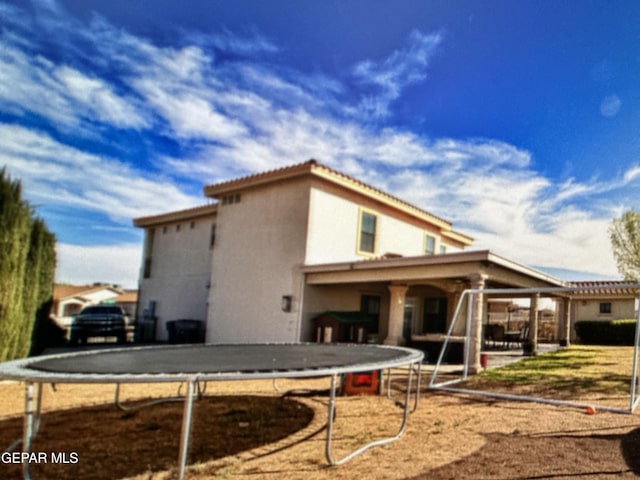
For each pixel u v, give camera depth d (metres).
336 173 14.24
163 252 21.36
